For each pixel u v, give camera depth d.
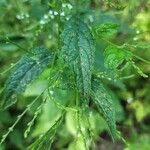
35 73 0.54
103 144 1.55
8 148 1.47
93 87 0.52
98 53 0.77
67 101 0.66
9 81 0.54
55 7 0.59
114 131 0.50
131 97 1.49
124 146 1.52
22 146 1.46
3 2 0.94
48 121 1.11
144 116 1.56
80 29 0.50
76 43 0.49
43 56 0.55
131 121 1.57
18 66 0.54
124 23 0.90
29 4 0.88
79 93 0.50
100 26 0.51
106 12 0.83
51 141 0.53
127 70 0.99
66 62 0.48
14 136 1.45
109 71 0.56
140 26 1.15
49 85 0.52
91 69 0.48
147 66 1.32
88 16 0.75
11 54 1.00
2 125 1.45
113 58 0.50
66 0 0.59
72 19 0.51
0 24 0.93
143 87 1.52
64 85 0.52
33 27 0.73
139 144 1.53
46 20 0.70
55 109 1.09
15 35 0.77
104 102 0.52
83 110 0.52
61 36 0.50
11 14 0.94
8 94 0.54
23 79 0.54
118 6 0.55
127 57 0.50
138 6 0.85
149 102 1.56
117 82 0.97
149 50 1.29
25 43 0.78
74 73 0.48
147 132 1.58
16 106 1.39
